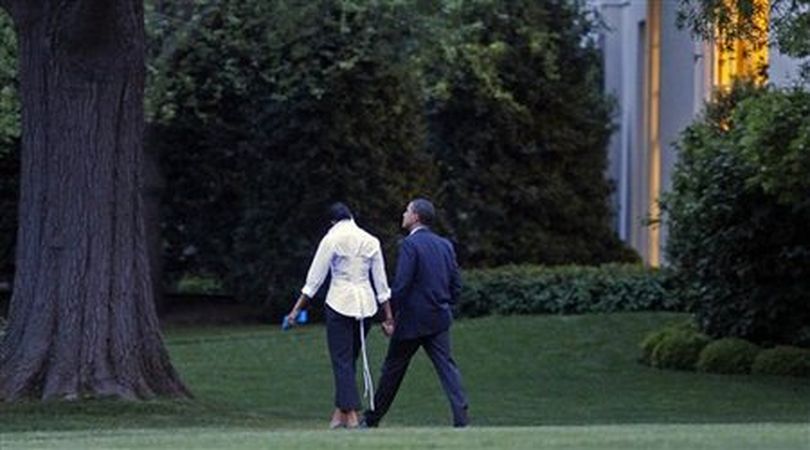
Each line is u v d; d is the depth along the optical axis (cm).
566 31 7562
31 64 4000
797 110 4444
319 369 5388
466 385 4981
